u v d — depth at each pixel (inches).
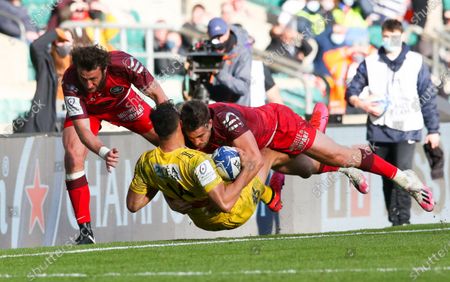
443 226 936.3
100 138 1050.1
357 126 1189.7
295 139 852.0
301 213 1149.1
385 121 1103.0
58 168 1048.2
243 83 1123.9
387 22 1098.1
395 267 645.9
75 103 845.2
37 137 1019.3
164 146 745.0
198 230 1112.8
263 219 1127.0
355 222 1190.3
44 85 1174.3
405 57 1101.1
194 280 601.6
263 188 842.2
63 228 1053.8
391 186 1117.7
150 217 1082.7
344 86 1465.3
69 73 852.0
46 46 1179.3
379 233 879.7
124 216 1068.5
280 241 814.5
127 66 861.2
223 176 757.9
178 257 714.2
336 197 1174.3
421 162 1224.2
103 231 1048.2
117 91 879.7
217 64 1103.0
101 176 1048.2
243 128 770.8
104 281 610.2
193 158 733.3
